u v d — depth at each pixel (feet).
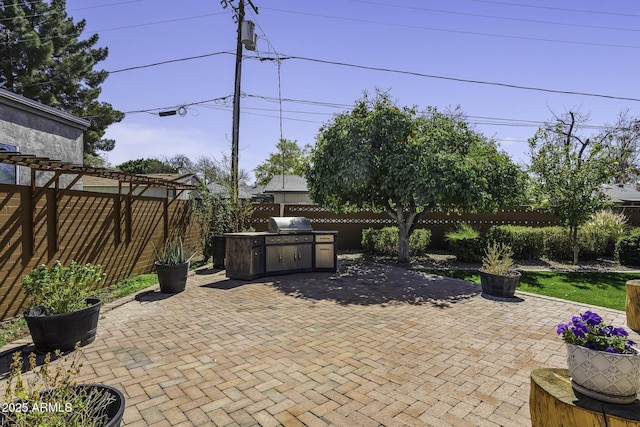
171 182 28.50
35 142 27.50
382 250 38.19
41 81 60.34
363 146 29.68
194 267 30.40
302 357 12.30
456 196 28.02
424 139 28.99
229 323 15.90
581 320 7.76
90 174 19.95
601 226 37.83
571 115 64.90
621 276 27.61
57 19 64.03
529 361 12.09
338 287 23.47
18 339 13.70
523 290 23.06
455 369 11.46
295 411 8.98
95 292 21.03
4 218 15.88
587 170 32.04
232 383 10.41
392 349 13.07
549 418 7.00
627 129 73.46
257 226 41.75
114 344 13.35
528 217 42.86
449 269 30.66
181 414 8.80
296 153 128.67
